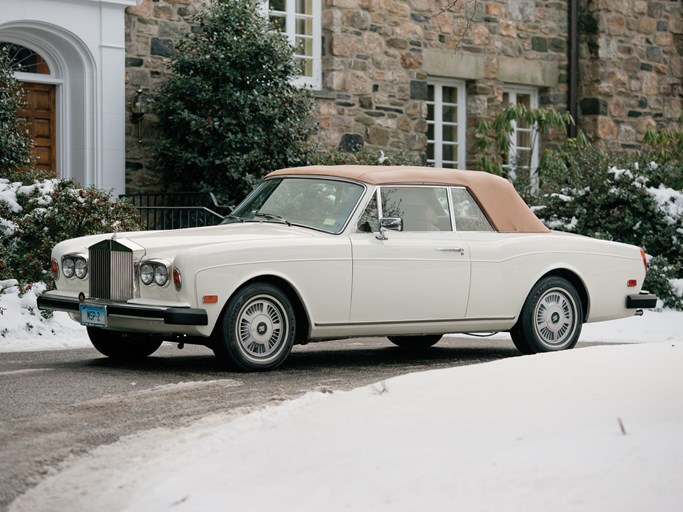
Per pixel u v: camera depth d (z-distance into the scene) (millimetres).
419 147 19938
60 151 16312
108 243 8305
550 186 17906
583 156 17984
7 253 12062
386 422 5316
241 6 16562
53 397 6957
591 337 12070
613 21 22359
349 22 19078
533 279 9664
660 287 15531
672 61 23406
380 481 4293
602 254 10094
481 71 20906
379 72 19438
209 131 16016
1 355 9406
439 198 9406
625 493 3947
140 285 8188
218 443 5383
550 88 22156
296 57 18734
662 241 16359
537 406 5469
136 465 5113
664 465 4195
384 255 8844
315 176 9344
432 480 4246
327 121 18781
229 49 16109
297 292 8422
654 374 6125
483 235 9539
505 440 4781
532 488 4070
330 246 8578
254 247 8211
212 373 8227
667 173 17016
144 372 8234
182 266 7922
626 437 4652
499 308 9492
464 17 20609
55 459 5289
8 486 4840
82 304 8344
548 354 7168
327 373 8406
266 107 16109
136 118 16516
